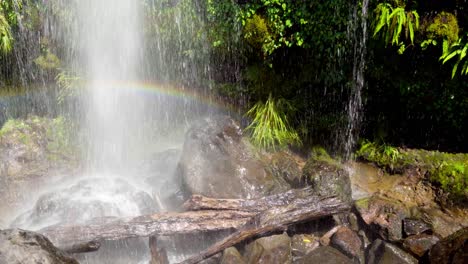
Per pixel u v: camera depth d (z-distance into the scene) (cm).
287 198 575
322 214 556
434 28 593
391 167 702
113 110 887
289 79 784
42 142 820
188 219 539
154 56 848
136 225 520
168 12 774
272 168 707
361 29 666
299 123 788
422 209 611
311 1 667
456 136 698
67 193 648
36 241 410
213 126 703
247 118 807
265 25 696
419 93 687
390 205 593
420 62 666
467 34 586
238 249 534
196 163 646
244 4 710
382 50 684
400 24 586
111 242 539
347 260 514
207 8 733
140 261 554
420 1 603
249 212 558
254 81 788
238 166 658
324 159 678
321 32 682
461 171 641
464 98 656
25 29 808
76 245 489
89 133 865
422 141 725
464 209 609
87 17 804
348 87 751
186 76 858
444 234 566
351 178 709
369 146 745
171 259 562
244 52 768
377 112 755
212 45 772
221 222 545
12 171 761
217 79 838
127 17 796
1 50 806
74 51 844
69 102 866
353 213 592
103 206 602
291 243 550
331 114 785
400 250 515
